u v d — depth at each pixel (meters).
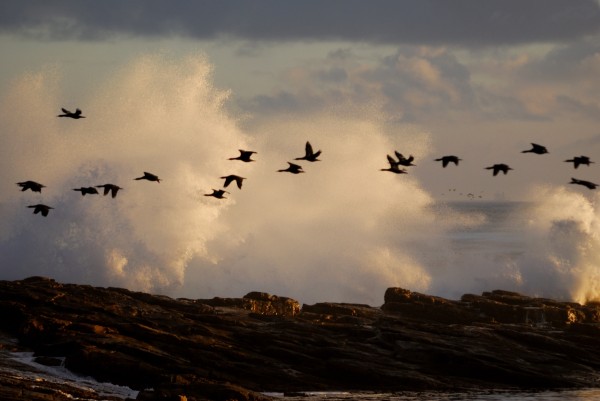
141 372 77.75
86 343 81.50
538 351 93.12
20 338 84.81
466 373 86.31
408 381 83.06
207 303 106.12
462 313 106.50
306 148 59.38
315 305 107.56
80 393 71.88
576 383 85.62
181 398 68.44
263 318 98.31
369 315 106.06
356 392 81.19
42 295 92.94
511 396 80.62
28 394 67.50
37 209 59.34
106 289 100.62
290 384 81.31
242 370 81.81
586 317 108.31
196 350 83.75
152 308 95.31
